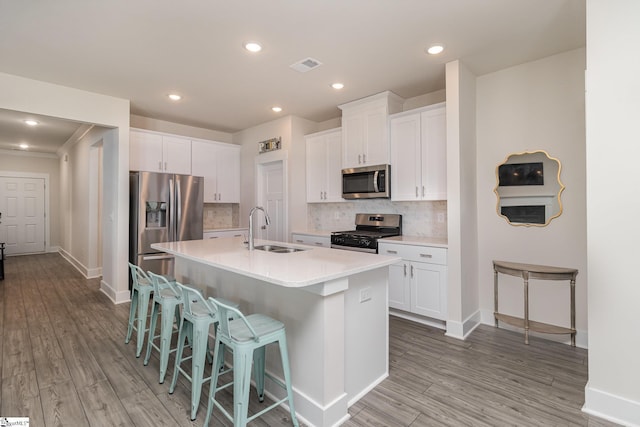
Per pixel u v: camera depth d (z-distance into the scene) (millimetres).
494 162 3227
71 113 3602
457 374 2328
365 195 3961
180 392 2111
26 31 2455
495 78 3225
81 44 2660
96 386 2170
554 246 2906
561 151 2867
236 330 1729
